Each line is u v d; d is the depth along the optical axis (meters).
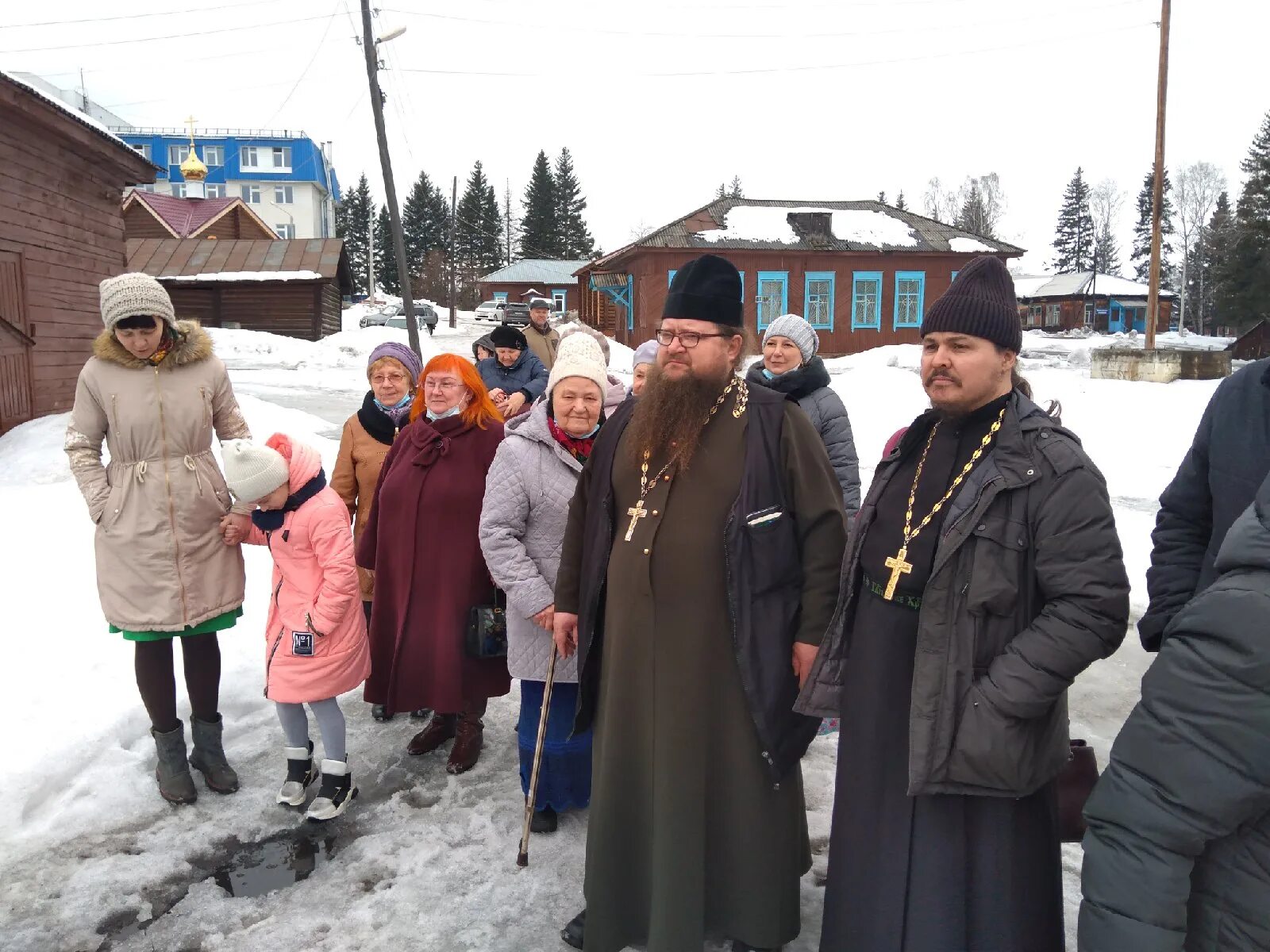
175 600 3.17
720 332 2.35
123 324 3.06
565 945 2.55
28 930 2.58
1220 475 2.01
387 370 4.04
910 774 1.90
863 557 2.13
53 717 3.59
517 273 54.88
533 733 3.11
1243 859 1.49
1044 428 1.91
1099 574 1.80
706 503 2.33
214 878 2.85
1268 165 44.94
